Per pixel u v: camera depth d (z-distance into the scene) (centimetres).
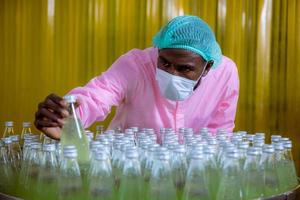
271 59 353
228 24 348
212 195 140
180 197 138
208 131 195
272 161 147
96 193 129
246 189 140
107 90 197
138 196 132
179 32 178
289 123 358
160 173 130
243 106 356
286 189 153
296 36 350
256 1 348
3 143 166
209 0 346
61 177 130
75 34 343
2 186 157
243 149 150
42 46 344
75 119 155
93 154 135
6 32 346
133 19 344
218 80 218
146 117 211
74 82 346
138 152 144
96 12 342
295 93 355
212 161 142
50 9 340
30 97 349
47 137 171
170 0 343
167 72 182
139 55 209
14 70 349
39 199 139
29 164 147
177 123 211
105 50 345
